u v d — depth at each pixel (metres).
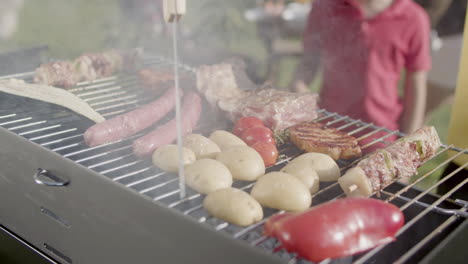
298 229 1.01
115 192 1.16
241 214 1.20
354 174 1.34
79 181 1.25
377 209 1.09
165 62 2.65
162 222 1.06
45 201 1.42
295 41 2.80
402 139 1.52
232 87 2.04
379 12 2.40
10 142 1.48
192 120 1.76
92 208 1.25
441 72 2.43
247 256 0.92
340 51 2.53
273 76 2.68
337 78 2.56
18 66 2.58
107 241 1.23
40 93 1.95
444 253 1.00
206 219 1.25
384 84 2.50
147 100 2.18
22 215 1.54
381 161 1.38
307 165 1.45
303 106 1.84
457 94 2.05
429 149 1.53
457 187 1.33
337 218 1.03
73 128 1.88
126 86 2.39
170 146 1.54
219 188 1.34
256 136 1.66
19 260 1.63
